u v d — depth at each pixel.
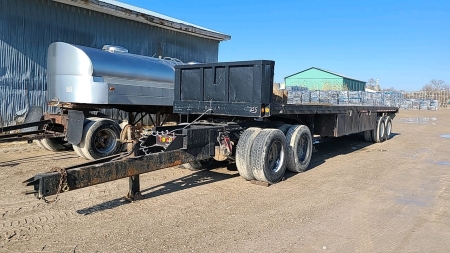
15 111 11.66
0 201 5.23
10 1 11.30
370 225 4.58
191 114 7.29
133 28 15.19
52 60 9.03
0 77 11.20
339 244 3.99
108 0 16.19
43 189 3.80
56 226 4.32
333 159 9.26
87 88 8.42
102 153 8.20
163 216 4.71
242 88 6.28
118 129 8.57
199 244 3.89
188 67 7.07
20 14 11.58
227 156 6.32
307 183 6.60
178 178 6.77
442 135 15.90
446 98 62.50
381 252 3.82
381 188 6.38
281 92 7.75
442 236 4.27
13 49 11.49
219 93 6.62
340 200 5.60
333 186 6.43
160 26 16.12
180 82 7.29
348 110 9.82
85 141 7.94
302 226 4.48
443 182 6.91
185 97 7.23
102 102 8.62
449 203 5.56
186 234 4.14
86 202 5.23
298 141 7.20
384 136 13.23
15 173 6.98
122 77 9.16
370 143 12.73
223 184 6.38
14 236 4.01
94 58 8.61
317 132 9.05
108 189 5.91
